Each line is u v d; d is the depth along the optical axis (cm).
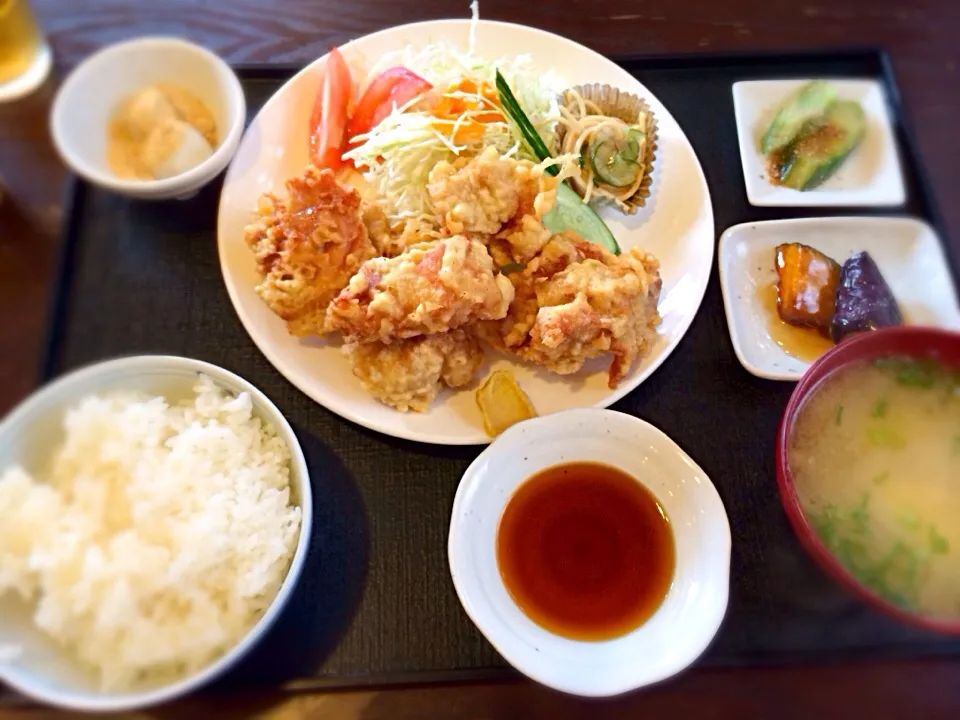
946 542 28
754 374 35
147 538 29
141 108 37
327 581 30
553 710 28
